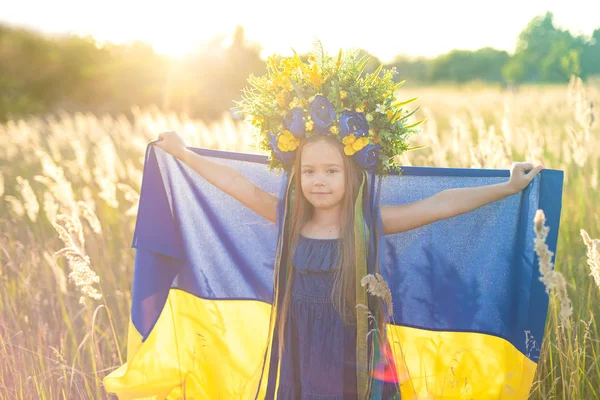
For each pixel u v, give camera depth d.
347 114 2.89
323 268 2.99
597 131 6.22
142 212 3.38
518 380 3.18
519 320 3.16
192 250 3.51
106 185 5.13
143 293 3.36
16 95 26.45
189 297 3.54
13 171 9.22
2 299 4.31
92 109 24.30
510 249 3.24
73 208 4.41
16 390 3.40
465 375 3.36
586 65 28.52
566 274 4.37
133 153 9.20
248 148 7.61
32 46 28.30
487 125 9.12
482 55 52.56
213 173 3.32
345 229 2.99
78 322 4.29
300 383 3.05
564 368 3.34
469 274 3.32
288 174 3.15
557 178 3.07
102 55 27.11
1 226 6.22
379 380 2.95
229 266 3.55
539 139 5.45
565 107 9.63
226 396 3.55
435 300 3.38
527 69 41.62
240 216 3.51
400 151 3.02
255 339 3.57
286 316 3.08
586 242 2.62
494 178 3.23
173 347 3.53
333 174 2.97
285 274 3.11
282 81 3.00
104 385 3.37
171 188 3.47
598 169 5.77
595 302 3.84
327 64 3.00
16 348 3.74
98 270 4.88
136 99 23.62
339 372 2.98
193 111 20.92
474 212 3.26
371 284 2.61
